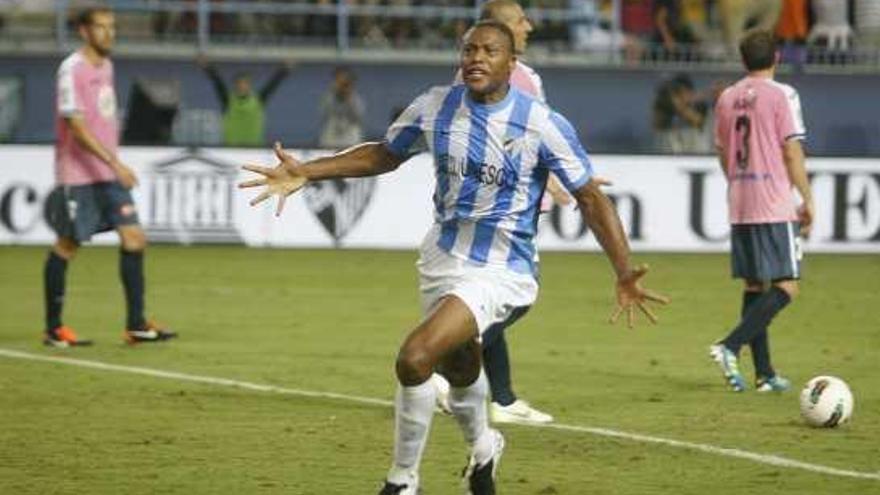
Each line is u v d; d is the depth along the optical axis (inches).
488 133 880.3
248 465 988.6
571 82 2923.2
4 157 2556.6
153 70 2849.4
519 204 890.1
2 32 2994.6
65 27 2972.4
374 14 3065.9
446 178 893.8
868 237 2640.3
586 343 1608.0
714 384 1346.0
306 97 2891.2
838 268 2426.2
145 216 2591.0
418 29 3095.5
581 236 2642.7
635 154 2618.1
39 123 2851.9
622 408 1216.8
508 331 1696.6
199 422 1135.6
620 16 3095.5
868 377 1406.3
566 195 1245.1
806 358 1525.6
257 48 3056.1
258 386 1301.7
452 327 847.7
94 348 1526.8
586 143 2935.5
